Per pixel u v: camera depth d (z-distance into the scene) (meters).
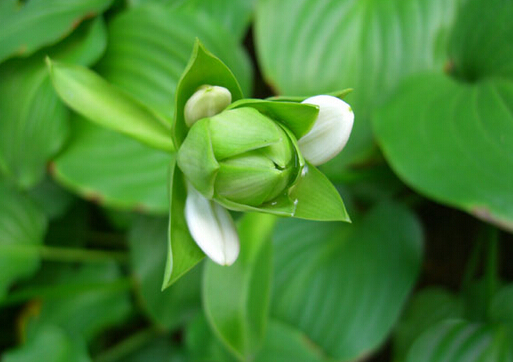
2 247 0.60
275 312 0.58
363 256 0.58
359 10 0.58
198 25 0.57
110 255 0.63
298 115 0.44
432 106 0.54
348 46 0.57
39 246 0.61
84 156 0.57
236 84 0.45
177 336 0.68
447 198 0.50
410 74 0.57
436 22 0.57
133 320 0.67
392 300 0.57
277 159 0.43
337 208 0.45
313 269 0.58
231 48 0.58
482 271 0.62
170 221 0.45
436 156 0.52
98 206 0.65
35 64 0.57
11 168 0.58
